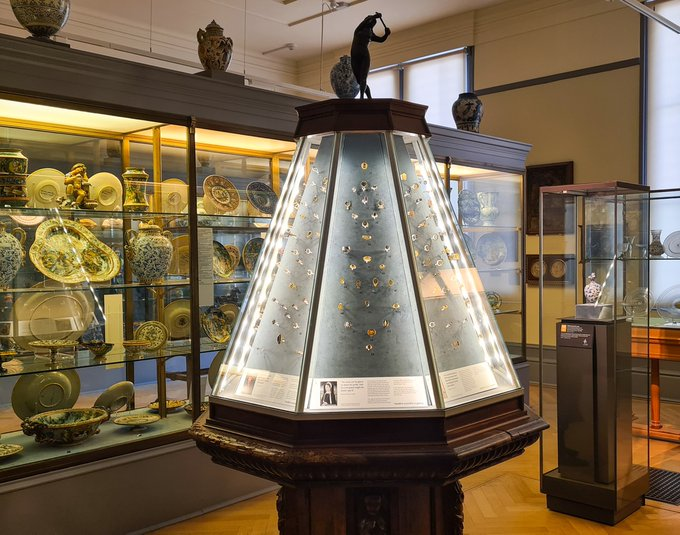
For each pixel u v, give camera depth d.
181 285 3.64
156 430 3.55
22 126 3.22
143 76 3.35
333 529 1.21
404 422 1.08
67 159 3.36
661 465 4.57
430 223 1.26
